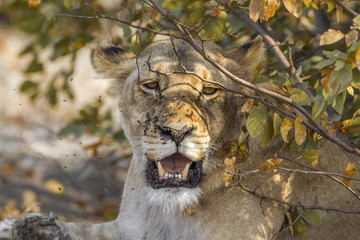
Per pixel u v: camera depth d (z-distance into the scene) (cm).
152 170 653
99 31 1012
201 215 663
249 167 673
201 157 614
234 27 850
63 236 688
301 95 582
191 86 625
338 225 714
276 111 597
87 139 1327
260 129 584
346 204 716
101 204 1135
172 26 866
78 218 1067
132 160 745
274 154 680
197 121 607
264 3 592
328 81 550
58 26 1037
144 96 648
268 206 666
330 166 710
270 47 860
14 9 1185
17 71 1780
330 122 618
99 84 1694
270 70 874
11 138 1434
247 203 659
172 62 638
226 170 612
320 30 951
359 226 723
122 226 757
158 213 707
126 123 690
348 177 600
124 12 819
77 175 1256
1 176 1245
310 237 698
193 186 634
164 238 716
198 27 822
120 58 727
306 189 693
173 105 610
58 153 1344
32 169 1284
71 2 905
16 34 1891
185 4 858
